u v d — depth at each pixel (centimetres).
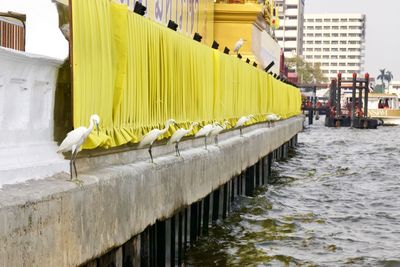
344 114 10425
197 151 1543
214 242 1672
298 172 3481
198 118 1692
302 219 2077
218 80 1919
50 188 793
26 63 823
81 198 858
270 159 3144
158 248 1300
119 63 1099
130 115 1162
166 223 1295
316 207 2347
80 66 938
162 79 1352
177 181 1322
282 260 1560
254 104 2758
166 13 2075
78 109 930
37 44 988
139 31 1183
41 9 988
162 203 1227
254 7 3256
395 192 2798
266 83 3116
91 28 980
